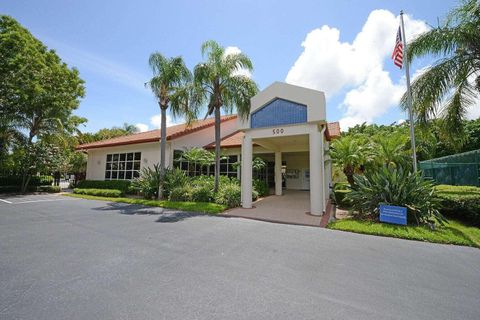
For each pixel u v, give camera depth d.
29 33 18.78
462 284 3.71
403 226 7.36
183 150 17.08
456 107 9.56
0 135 17.72
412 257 4.94
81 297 3.11
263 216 9.24
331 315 2.79
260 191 14.92
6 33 16.72
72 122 22.42
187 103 11.84
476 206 7.51
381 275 4.00
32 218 8.32
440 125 9.87
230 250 5.17
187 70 12.99
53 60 20.06
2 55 16.53
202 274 3.90
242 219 8.82
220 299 3.12
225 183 13.98
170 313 2.78
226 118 21.38
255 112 11.45
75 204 11.99
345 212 10.29
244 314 2.78
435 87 8.85
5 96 17.00
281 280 3.73
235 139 19.09
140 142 16.58
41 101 18.25
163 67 12.70
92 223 7.64
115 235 6.23
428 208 7.66
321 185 9.73
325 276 3.92
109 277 3.73
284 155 21.80
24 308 2.83
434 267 4.41
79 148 21.62
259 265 4.34
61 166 19.92
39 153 18.09
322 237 6.45
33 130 19.34
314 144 9.95
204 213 9.80
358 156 11.24
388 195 8.26
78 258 4.54
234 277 3.81
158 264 4.30
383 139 12.68
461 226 7.51
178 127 21.22
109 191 15.37
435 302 3.15
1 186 18.16
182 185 13.43
